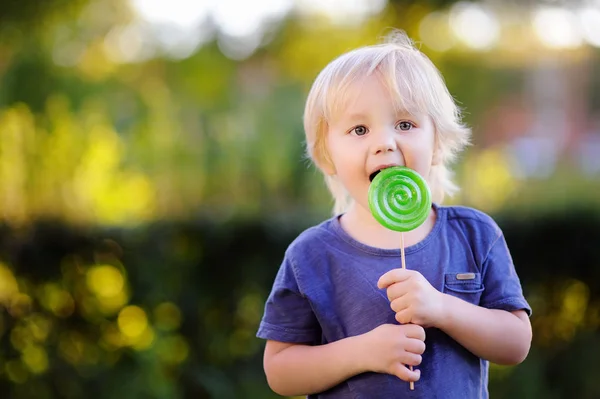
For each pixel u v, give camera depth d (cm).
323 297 235
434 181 275
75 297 495
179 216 523
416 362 216
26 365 489
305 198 653
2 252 488
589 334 546
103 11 654
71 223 503
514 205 575
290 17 726
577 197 599
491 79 751
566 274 547
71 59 612
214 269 518
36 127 557
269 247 519
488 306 233
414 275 221
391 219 224
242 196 645
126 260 500
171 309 512
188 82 693
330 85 237
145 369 497
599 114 845
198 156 638
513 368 537
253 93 694
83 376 491
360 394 227
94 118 591
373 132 230
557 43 771
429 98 235
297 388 235
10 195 539
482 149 743
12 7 560
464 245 238
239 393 513
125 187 605
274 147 648
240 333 521
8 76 556
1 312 486
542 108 816
